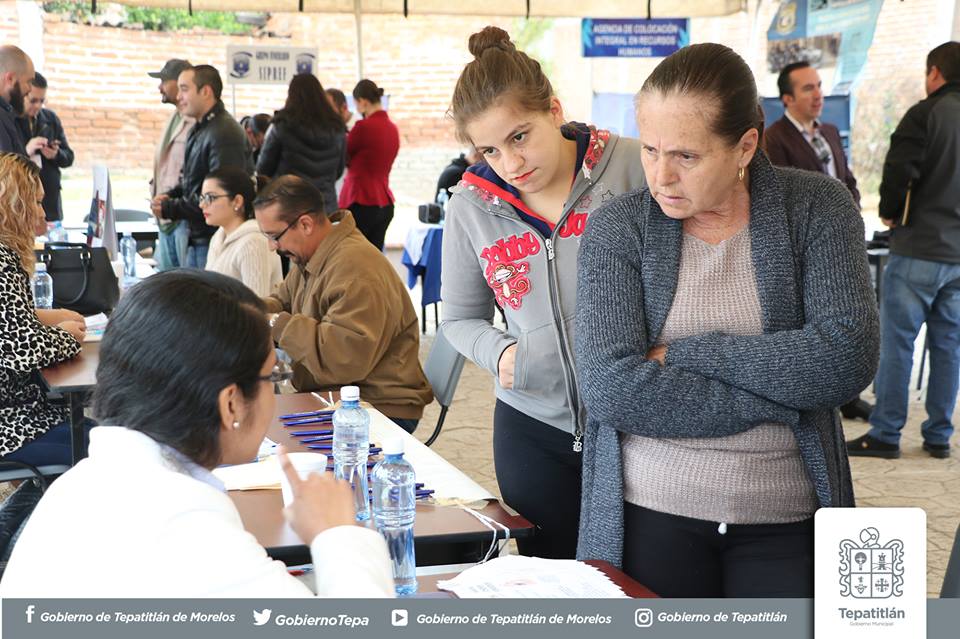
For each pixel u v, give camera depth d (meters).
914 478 4.05
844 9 7.24
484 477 4.08
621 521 1.55
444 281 2.12
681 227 1.53
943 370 4.27
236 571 1.06
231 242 3.93
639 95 1.45
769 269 1.47
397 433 2.33
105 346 1.16
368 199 7.11
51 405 3.02
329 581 1.14
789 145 4.62
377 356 2.93
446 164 9.67
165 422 1.13
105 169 4.48
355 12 7.13
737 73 1.39
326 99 6.02
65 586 1.05
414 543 1.70
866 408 4.95
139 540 1.05
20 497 3.01
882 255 5.07
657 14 7.37
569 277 1.93
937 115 4.03
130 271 5.05
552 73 9.15
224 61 9.23
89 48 8.84
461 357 2.93
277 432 2.35
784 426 1.49
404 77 9.52
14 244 3.00
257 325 1.18
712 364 1.45
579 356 1.58
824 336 1.42
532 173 1.84
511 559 1.49
